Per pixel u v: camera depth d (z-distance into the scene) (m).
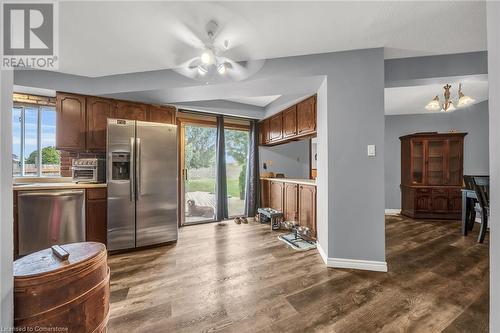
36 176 2.97
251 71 2.37
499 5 0.63
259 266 2.21
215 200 4.09
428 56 2.33
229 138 4.38
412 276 1.99
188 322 1.41
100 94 2.70
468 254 2.50
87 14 1.61
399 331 1.32
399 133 4.80
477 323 1.39
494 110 0.65
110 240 2.56
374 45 2.10
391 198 4.82
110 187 2.58
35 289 0.70
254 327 1.36
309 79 2.34
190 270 2.13
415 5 1.58
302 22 1.76
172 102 3.11
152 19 1.68
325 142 2.32
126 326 1.37
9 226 0.66
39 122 2.98
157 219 2.81
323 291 1.75
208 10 1.60
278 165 4.79
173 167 2.94
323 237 2.42
